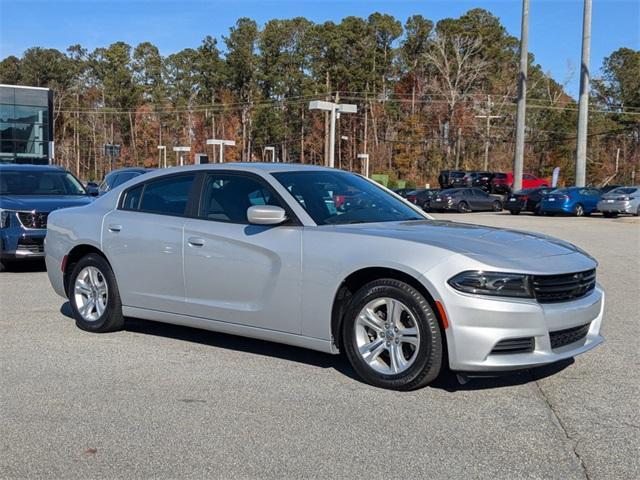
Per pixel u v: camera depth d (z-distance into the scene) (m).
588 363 5.86
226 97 89.88
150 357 6.05
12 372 5.61
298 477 3.70
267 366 5.74
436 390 5.11
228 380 5.37
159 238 6.29
